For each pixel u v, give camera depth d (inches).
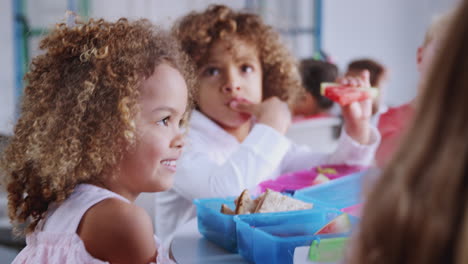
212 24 46.0
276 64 49.9
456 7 10.6
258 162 37.9
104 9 156.2
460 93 10.0
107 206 22.5
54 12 151.1
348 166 43.5
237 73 45.6
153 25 28.9
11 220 26.8
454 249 9.7
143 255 22.0
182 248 27.2
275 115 41.5
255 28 47.9
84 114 24.1
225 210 28.3
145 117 24.4
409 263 10.1
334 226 24.3
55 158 23.9
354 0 214.5
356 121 44.3
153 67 25.0
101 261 21.9
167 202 43.3
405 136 10.8
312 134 79.4
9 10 145.9
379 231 10.4
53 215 24.2
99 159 23.8
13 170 26.5
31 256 24.6
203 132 44.2
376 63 66.8
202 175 38.8
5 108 144.2
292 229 25.8
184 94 26.1
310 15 194.4
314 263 22.4
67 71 24.9
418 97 11.0
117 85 24.0
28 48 137.4
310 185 36.2
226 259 25.5
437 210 9.8
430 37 32.6
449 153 9.8
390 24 221.8
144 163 24.4
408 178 10.2
